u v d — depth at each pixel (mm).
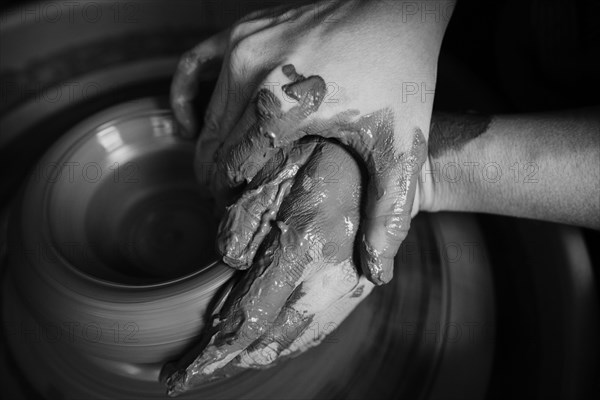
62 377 458
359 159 412
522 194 444
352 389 464
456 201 471
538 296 486
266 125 391
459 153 456
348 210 407
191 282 411
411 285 498
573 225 467
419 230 522
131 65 628
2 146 588
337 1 432
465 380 470
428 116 412
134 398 444
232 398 447
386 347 477
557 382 442
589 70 561
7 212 542
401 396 465
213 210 505
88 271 447
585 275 464
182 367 408
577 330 449
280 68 395
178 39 647
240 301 393
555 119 448
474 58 664
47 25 607
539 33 577
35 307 430
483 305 498
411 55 411
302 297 407
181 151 516
